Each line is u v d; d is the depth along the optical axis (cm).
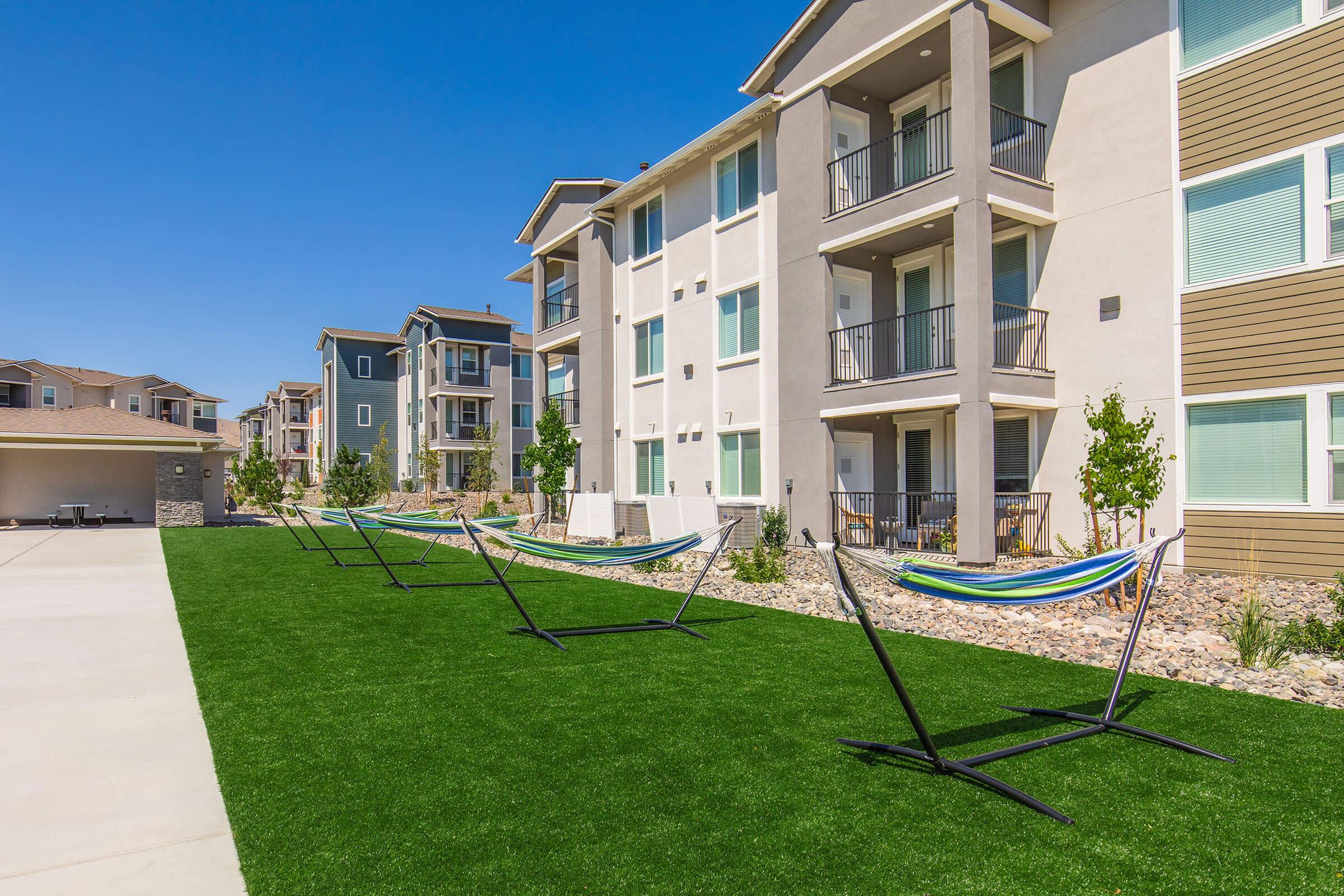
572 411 2298
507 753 416
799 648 667
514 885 280
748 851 306
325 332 4747
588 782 375
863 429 1535
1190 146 1089
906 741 433
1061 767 395
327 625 772
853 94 1499
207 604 898
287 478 5412
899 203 1288
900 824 330
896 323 1534
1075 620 787
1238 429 1042
